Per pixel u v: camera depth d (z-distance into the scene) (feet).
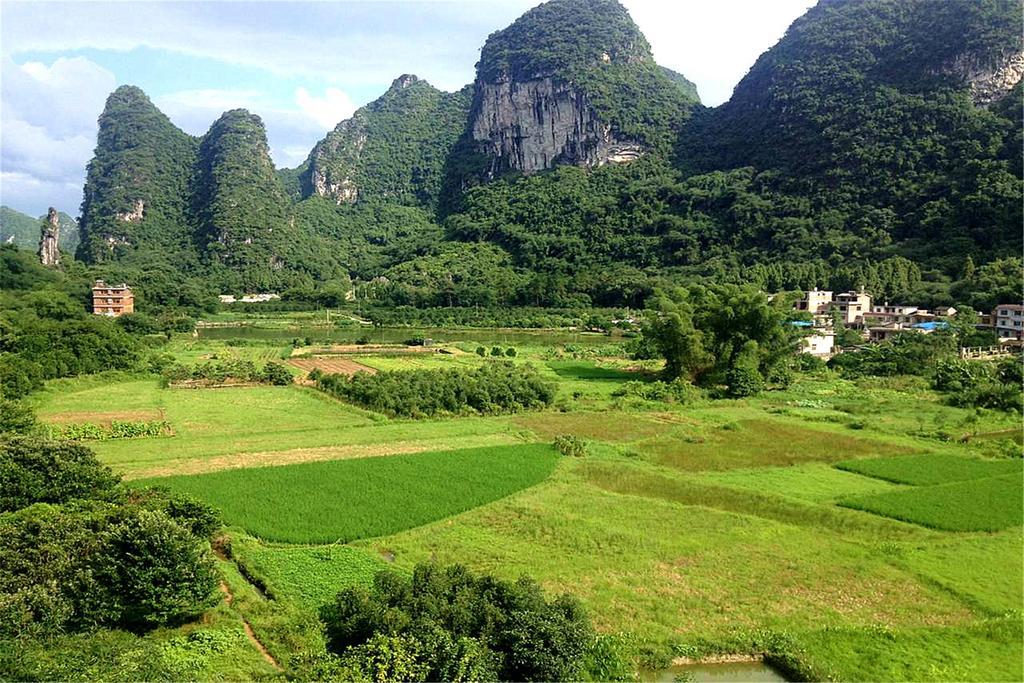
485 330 490.49
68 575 73.51
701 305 273.95
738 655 77.15
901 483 137.90
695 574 94.73
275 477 130.11
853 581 94.38
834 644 78.54
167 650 69.62
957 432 181.68
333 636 74.28
